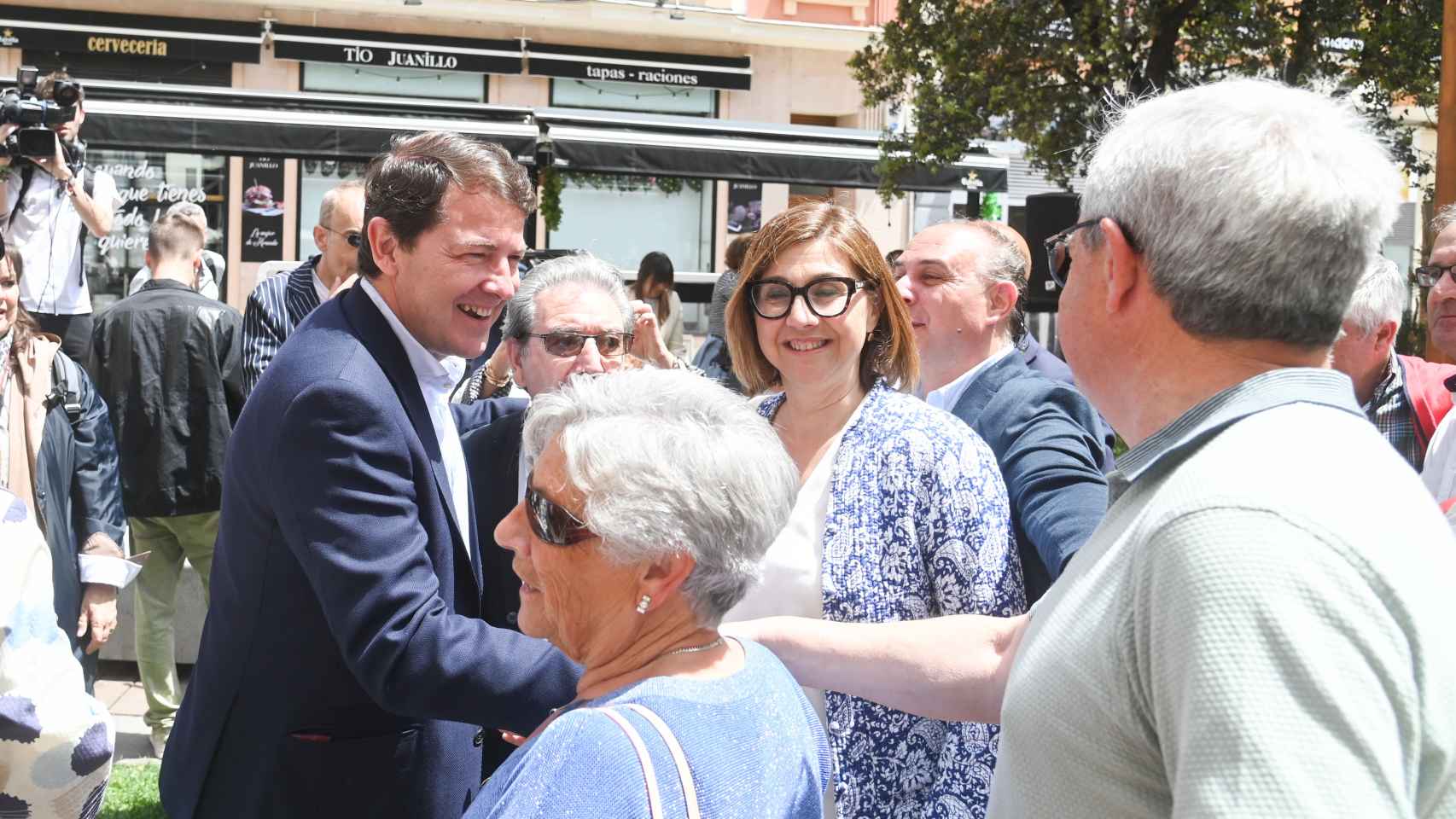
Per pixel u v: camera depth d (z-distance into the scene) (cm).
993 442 290
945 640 194
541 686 199
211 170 1541
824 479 237
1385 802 103
